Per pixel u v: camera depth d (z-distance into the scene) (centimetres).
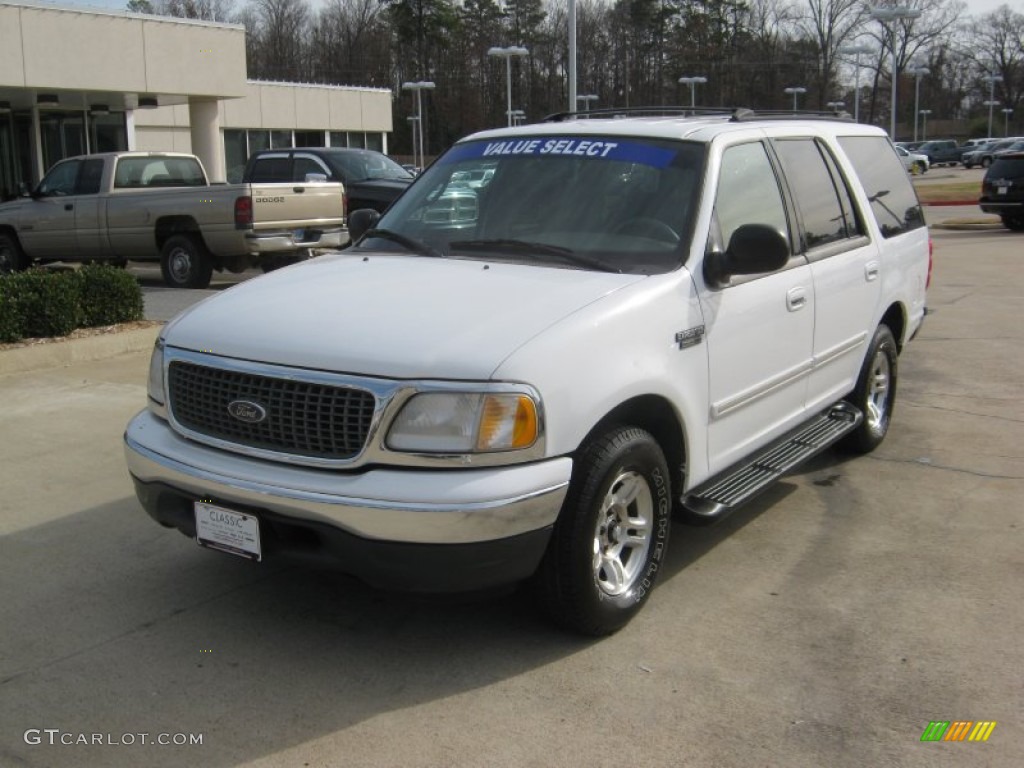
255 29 9525
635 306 400
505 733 343
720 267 443
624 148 487
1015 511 558
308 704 361
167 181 1490
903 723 349
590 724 348
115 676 380
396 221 511
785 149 548
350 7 9550
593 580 389
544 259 445
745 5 9075
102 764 326
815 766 325
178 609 436
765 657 395
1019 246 1945
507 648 401
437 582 353
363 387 352
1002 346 1003
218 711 357
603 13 9019
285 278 450
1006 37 11119
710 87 8956
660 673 382
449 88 8938
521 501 350
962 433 712
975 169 6938
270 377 370
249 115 3681
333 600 445
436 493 344
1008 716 354
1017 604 441
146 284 1422
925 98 11369
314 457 362
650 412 423
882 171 677
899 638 410
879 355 650
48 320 912
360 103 4075
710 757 330
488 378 350
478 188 500
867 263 605
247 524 370
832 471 633
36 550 497
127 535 516
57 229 1441
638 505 418
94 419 715
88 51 2098
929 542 514
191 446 394
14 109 2419
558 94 8981
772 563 488
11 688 372
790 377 521
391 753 331
